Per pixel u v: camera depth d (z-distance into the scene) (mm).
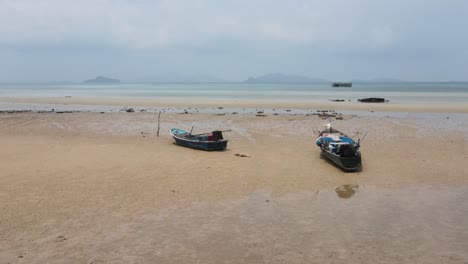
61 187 14352
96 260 9117
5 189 13969
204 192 14109
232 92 93000
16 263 8914
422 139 24938
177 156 19781
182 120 34781
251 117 36625
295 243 10062
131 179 15539
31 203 12656
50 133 27109
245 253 9516
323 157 19859
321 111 43188
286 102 55938
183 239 10273
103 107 49000
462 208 12570
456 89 113500
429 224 11273
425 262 9086
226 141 21469
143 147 22156
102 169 16922
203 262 9078
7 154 19609
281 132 28031
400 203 13086
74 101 59125
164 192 14047
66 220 11398
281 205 12852
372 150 21641
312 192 14266
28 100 61750
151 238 10328
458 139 24797
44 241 10039
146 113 40562
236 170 17109
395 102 55375
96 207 12461
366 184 15336
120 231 10734
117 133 27297
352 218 11727
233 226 11125
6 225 10938
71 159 18656
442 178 16109
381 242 10117
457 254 9453
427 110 43469
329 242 10117
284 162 18766
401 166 18078
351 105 50375
